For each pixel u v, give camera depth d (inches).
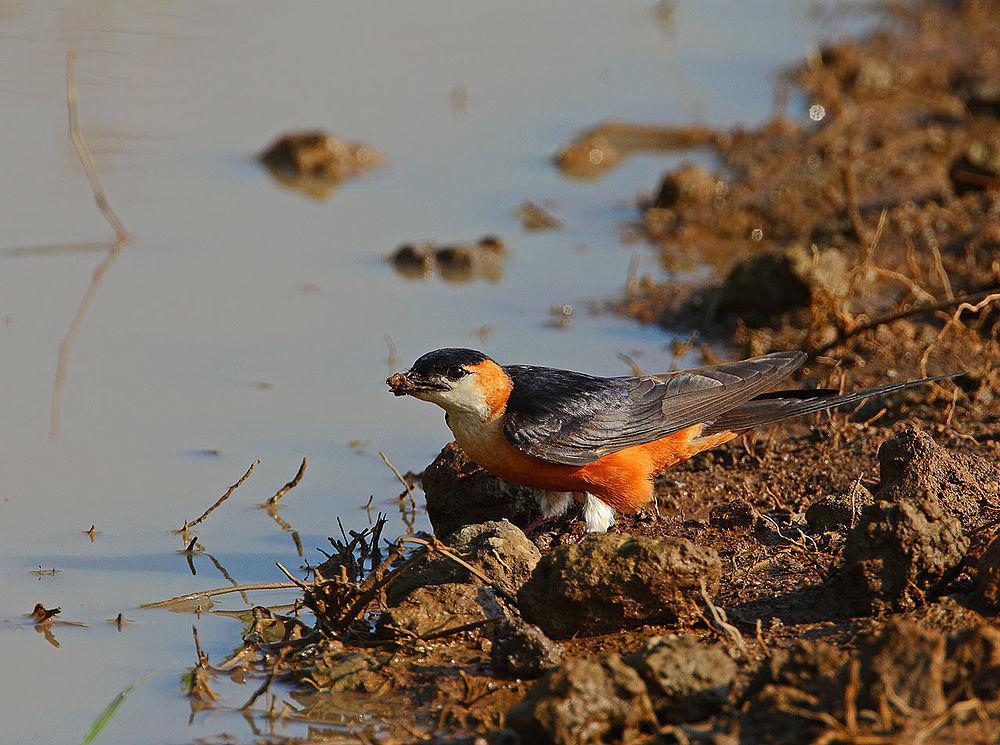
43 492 463.5
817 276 587.8
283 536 441.4
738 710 293.4
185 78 887.7
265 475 481.1
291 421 522.3
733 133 823.1
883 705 272.5
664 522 438.9
